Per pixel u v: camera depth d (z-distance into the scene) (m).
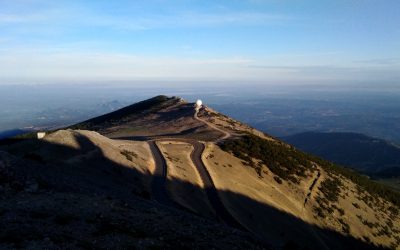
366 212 73.56
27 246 17.91
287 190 66.31
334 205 68.44
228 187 55.22
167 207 35.53
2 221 20.38
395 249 66.50
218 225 30.28
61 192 28.50
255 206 53.84
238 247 25.20
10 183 27.33
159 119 114.56
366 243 62.19
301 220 57.72
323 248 53.56
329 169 89.12
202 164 61.34
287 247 32.06
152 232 23.39
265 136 105.12
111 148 52.16
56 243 18.77
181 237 23.86
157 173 52.00
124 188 41.28
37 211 22.86
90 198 27.67
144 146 65.38
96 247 19.44
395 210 85.88
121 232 21.94
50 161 41.56
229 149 73.06
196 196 48.97
